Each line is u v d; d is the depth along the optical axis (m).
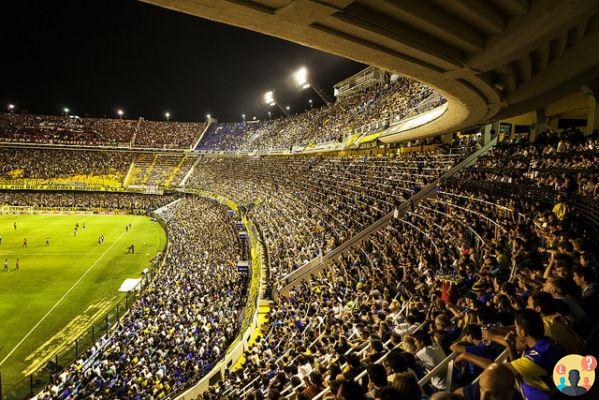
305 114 76.06
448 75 13.86
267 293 26.16
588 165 16.83
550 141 25.66
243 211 52.19
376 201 30.03
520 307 6.26
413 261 16.36
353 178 39.66
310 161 56.78
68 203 80.25
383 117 42.03
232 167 83.19
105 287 35.78
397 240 20.05
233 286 32.06
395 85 47.41
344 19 8.69
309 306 18.53
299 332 16.59
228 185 72.44
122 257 45.91
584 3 9.08
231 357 19.12
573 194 14.02
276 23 8.86
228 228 52.44
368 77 64.00
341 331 12.20
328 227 30.36
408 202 26.58
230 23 8.88
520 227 11.45
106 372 20.25
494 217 16.55
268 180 60.88
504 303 6.45
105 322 28.50
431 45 11.08
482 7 9.58
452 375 5.36
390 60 11.83
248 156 84.44
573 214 12.62
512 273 8.82
